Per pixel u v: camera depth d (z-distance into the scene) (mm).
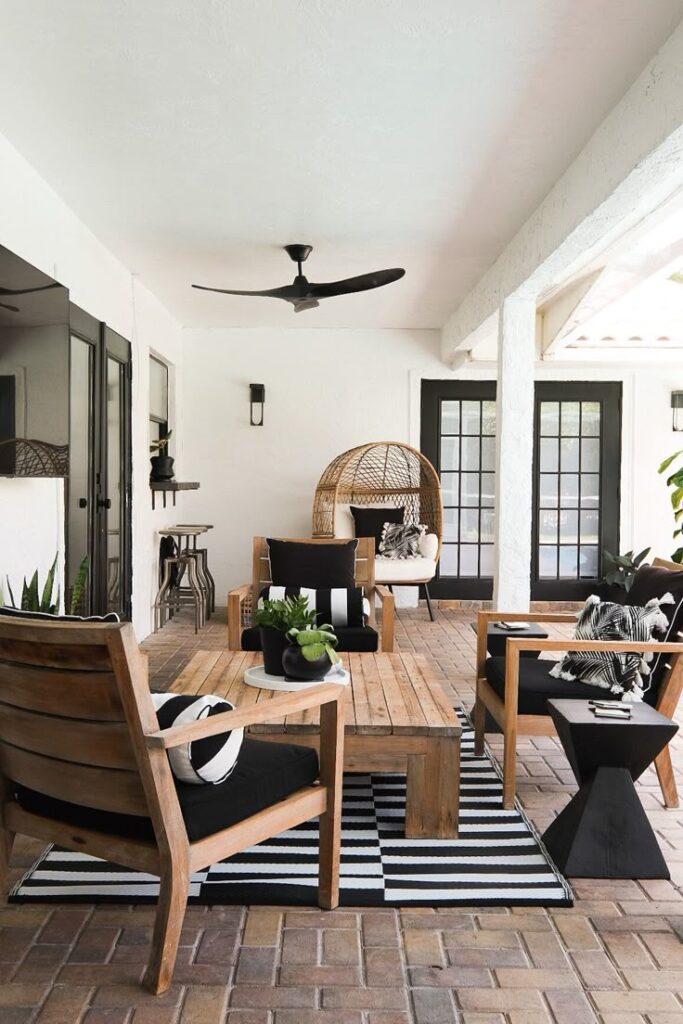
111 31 2713
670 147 2855
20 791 2244
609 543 8250
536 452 8211
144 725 1869
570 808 2736
